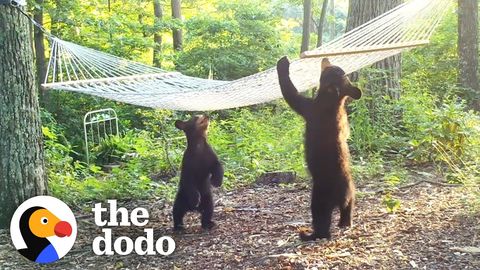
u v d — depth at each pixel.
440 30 18.62
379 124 10.15
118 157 13.16
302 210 7.19
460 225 5.77
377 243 5.41
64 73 8.28
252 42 19.97
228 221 6.95
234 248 5.80
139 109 16.86
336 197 5.69
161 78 7.91
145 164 10.75
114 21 17.11
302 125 11.70
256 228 6.48
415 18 6.46
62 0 15.60
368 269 4.84
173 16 21.61
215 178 6.71
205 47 19.77
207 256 5.66
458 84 16.27
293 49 21.92
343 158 5.75
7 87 7.29
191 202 6.57
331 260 5.05
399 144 9.91
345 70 6.98
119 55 17.25
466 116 9.21
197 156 6.63
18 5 7.21
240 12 20.66
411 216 6.23
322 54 5.59
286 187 8.66
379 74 10.75
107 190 8.97
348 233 5.78
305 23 20.66
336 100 5.63
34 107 7.50
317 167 5.68
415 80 14.66
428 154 9.20
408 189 7.70
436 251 5.12
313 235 5.70
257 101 7.61
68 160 10.95
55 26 16.45
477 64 16.06
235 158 10.07
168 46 20.77
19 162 7.32
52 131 13.46
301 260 5.06
